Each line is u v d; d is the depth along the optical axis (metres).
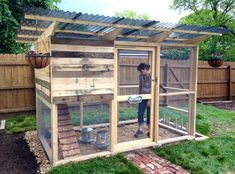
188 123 5.39
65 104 4.37
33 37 4.86
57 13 3.14
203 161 4.20
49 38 3.62
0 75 6.88
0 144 5.07
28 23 3.71
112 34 4.04
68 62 3.79
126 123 5.39
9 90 7.05
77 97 3.91
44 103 4.46
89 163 4.01
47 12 3.10
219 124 6.79
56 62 3.70
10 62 6.93
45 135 4.68
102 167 3.89
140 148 4.68
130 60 4.62
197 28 4.32
